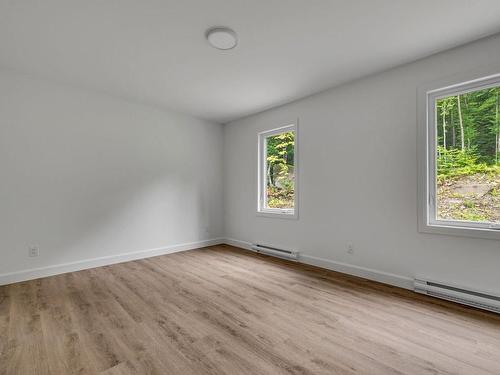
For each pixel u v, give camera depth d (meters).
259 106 3.94
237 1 1.79
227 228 4.86
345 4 1.81
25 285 2.74
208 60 2.61
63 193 3.16
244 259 3.76
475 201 2.32
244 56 2.52
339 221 3.16
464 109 2.38
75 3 1.79
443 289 2.32
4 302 2.32
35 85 2.99
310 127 3.49
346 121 3.10
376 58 2.54
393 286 2.68
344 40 2.25
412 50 2.38
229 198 4.81
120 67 2.76
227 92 3.42
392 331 1.84
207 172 4.67
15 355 1.58
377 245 2.84
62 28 2.08
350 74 2.88
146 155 3.88
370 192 2.88
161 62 2.64
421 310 2.15
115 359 1.54
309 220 3.49
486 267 2.17
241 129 4.56
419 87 2.53
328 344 1.69
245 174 4.49
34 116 2.98
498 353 1.59
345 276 3.00
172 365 1.49
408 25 2.03
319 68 2.76
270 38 2.22
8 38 2.22
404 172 2.63
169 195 4.14
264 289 2.62
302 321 1.99
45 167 3.04
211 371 1.44
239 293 2.53
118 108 3.61
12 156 2.84
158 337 1.77
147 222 3.88
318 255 3.39
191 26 2.07
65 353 1.60
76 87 3.26
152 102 3.79
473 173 2.33
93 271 3.21
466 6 1.81
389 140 2.74
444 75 2.38
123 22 2.01
